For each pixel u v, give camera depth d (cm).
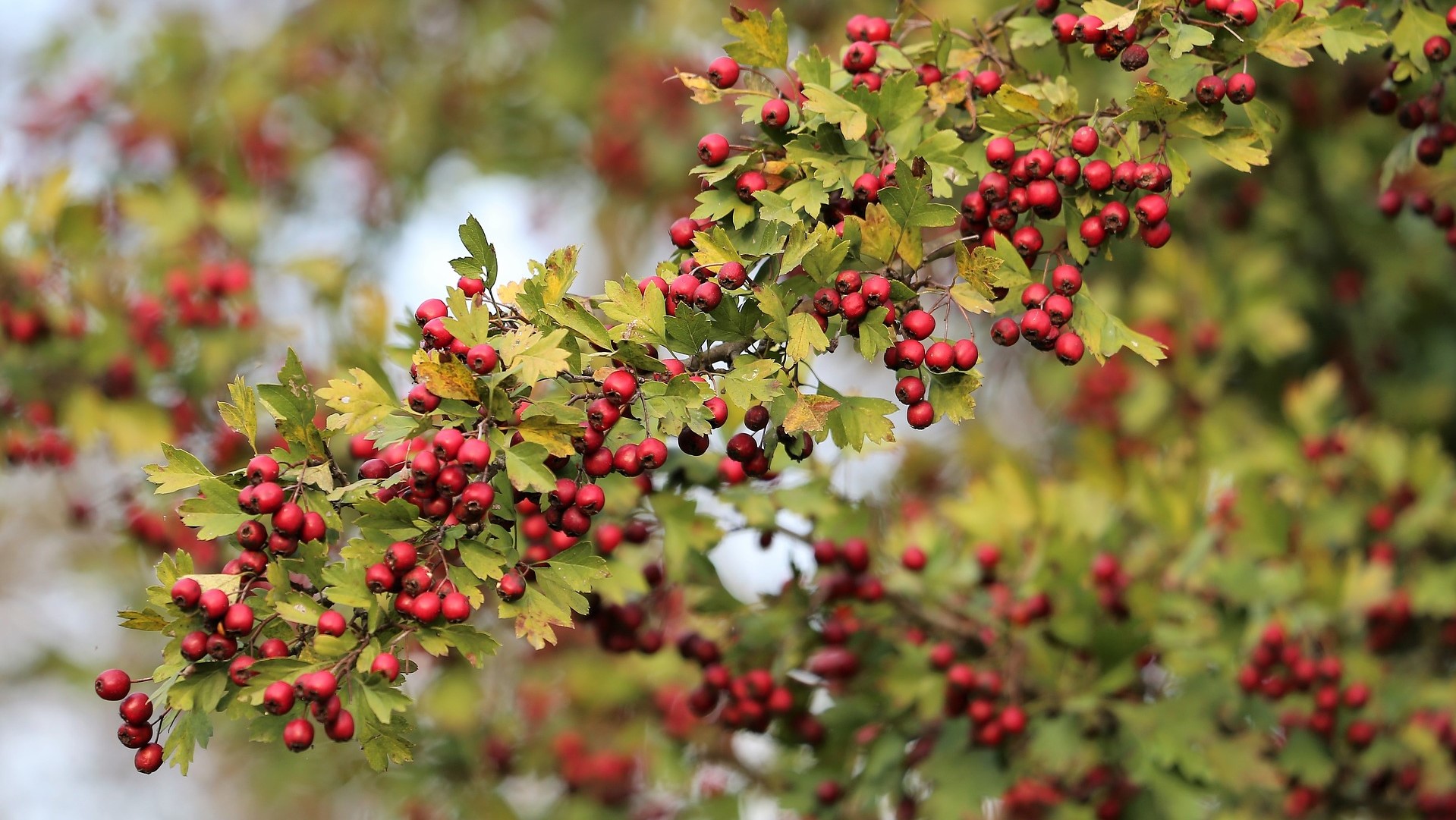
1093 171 271
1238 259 642
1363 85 628
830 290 254
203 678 244
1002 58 305
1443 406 661
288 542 248
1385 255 660
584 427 241
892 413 256
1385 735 462
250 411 256
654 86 842
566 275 251
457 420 241
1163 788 413
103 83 807
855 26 307
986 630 435
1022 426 812
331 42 904
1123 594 458
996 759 427
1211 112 275
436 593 246
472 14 938
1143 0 273
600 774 550
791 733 439
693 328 249
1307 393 547
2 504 945
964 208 274
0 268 519
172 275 552
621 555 409
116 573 664
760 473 260
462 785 554
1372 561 496
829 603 416
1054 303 265
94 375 531
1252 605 452
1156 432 604
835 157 274
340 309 609
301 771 560
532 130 918
